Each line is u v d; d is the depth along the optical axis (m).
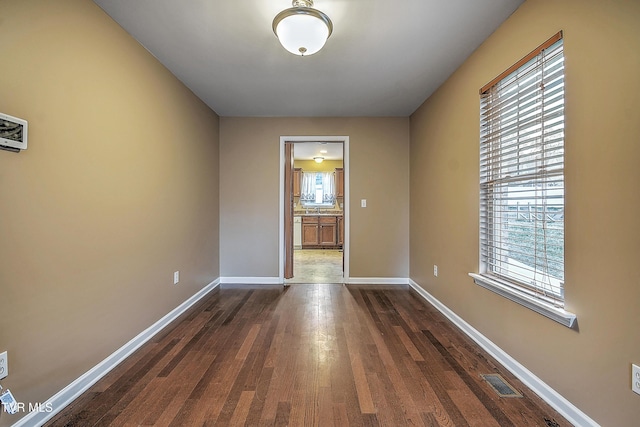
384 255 4.09
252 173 4.04
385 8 1.83
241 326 2.60
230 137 4.02
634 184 1.16
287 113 3.90
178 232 2.84
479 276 2.21
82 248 1.68
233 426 1.41
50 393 1.48
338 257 6.38
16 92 1.31
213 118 3.78
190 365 1.95
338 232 7.58
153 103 2.41
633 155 1.16
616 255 1.22
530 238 1.79
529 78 1.76
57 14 1.51
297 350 2.16
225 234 4.06
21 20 1.33
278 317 2.82
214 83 2.94
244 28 2.04
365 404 1.57
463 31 2.08
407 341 2.31
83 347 1.69
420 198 3.61
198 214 3.32
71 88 1.61
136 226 2.19
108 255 1.89
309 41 1.89
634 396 1.16
